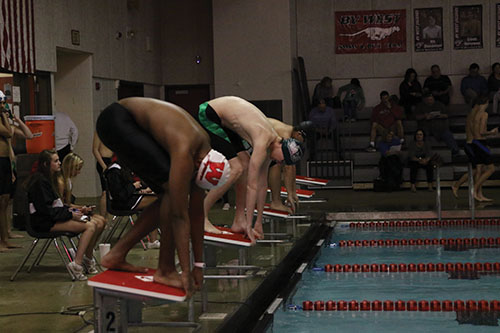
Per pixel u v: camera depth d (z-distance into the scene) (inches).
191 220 139.8
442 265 277.4
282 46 629.9
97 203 489.1
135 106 136.6
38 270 255.8
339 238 362.3
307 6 694.5
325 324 195.2
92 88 533.0
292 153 214.7
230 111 219.8
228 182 221.1
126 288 130.6
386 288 243.3
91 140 535.5
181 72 700.0
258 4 630.5
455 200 472.4
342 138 629.6
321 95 653.9
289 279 249.3
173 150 130.6
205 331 160.9
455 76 681.6
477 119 426.9
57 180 258.4
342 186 593.6
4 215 308.2
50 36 460.1
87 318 180.4
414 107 650.2
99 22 545.0
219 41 637.3
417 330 187.3
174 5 697.0
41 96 454.3
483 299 223.6
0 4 390.9
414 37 684.7
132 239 144.3
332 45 693.9
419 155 551.5
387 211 422.3
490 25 674.8
